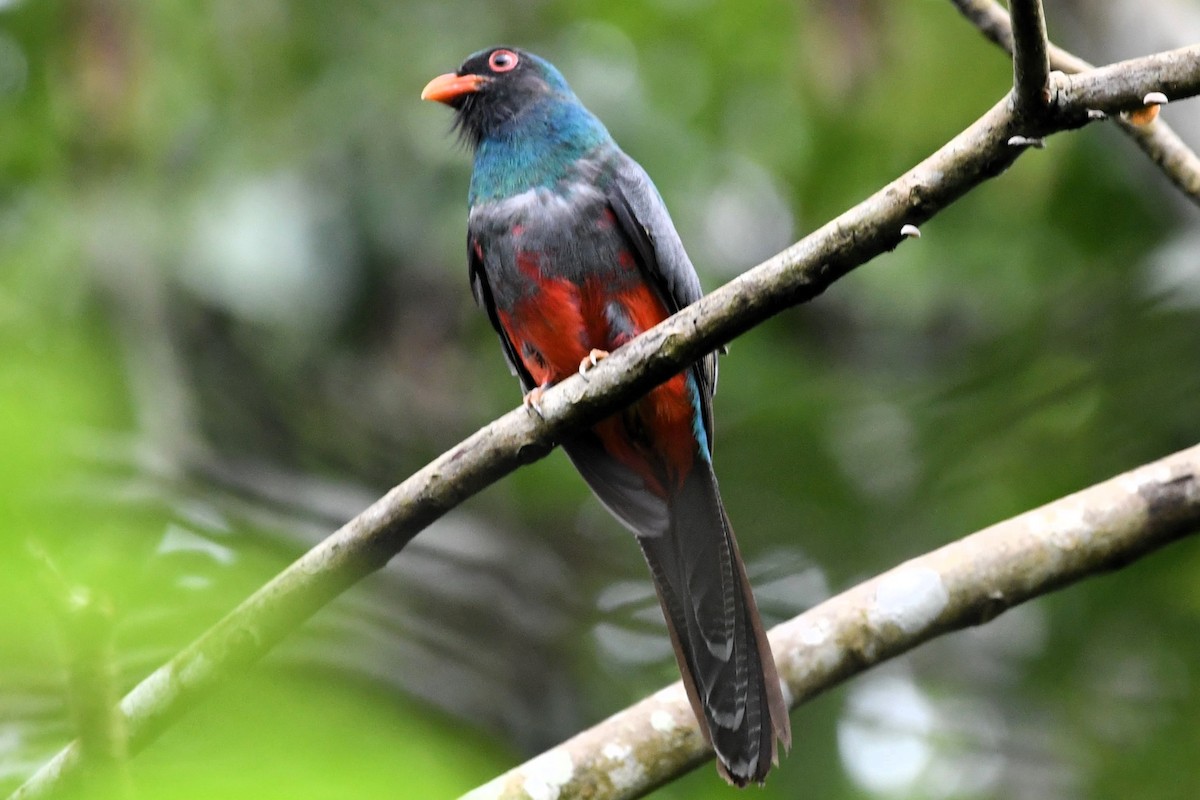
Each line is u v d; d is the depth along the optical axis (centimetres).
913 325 1531
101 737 497
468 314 1411
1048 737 1208
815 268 606
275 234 1242
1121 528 699
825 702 1195
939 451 1305
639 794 684
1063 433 1273
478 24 1341
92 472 556
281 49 1276
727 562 797
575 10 1368
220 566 686
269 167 1262
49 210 1220
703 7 1360
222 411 1415
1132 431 1256
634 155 1336
